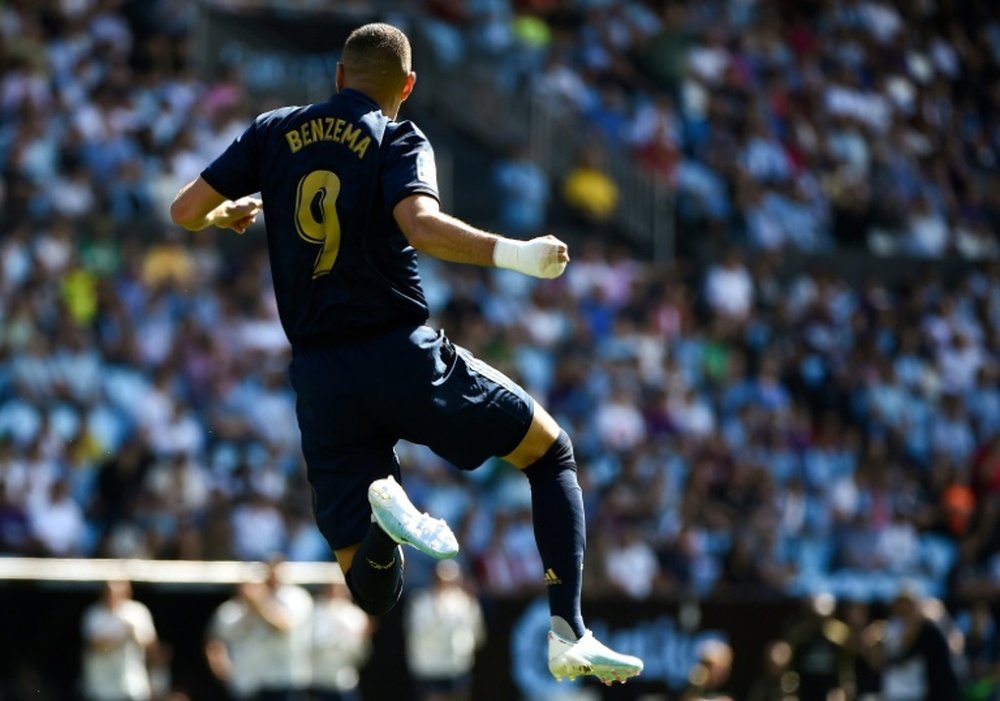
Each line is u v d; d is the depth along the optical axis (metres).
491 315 71.75
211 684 47.84
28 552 54.16
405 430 18.31
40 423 57.31
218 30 81.88
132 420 59.94
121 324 62.88
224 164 18.77
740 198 85.56
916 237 91.31
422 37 86.75
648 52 92.56
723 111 89.94
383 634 50.47
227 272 69.06
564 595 17.98
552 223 83.00
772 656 52.72
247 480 58.38
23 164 68.44
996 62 107.19
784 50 97.25
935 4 106.44
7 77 71.81
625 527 61.69
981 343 85.94
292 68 82.56
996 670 54.81
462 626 50.62
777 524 65.31
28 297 61.38
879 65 101.25
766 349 77.69
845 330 81.06
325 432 18.45
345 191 18.06
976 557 69.81
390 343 18.12
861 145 94.12
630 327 73.25
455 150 85.12
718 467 67.69
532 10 92.00
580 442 66.88
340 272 18.08
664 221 84.44
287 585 47.97
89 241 66.31
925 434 79.06
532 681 52.06
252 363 63.84
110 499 57.94
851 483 70.62
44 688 45.97
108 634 45.69
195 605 48.16
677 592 60.09
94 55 75.62
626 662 17.53
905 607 53.12
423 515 17.41
